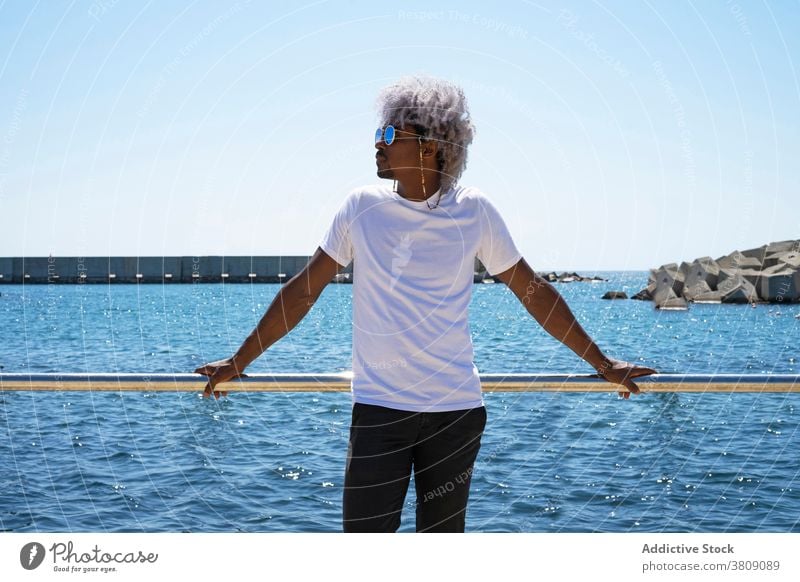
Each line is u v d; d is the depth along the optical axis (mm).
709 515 6031
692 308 38781
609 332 26953
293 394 10688
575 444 8422
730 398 12047
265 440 7902
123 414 9727
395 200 1850
